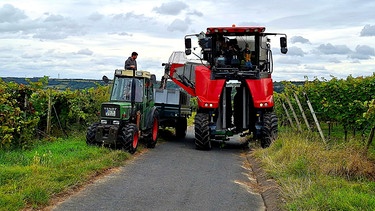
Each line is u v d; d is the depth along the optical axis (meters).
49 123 13.40
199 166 11.12
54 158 9.74
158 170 10.29
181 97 17.36
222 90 14.72
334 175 8.66
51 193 7.39
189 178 9.57
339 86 14.42
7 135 10.34
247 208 7.46
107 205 7.19
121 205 7.23
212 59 15.01
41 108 13.46
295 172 9.15
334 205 6.39
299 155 10.27
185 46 15.20
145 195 7.94
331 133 16.27
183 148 14.63
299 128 15.09
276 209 7.15
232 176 10.06
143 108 13.47
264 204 7.78
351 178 8.58
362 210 6.17
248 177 10.10
